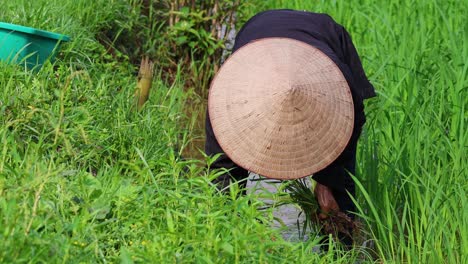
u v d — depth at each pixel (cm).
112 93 744
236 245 447
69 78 541
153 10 1047
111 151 623
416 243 621
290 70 477
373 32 970
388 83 796
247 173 557
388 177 638
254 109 474
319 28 552
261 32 541
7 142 535
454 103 714
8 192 457
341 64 516
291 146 476
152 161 576
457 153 634
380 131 697
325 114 478
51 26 838
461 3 1002
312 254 531
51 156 516
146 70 805
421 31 898
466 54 809
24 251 413
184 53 1068
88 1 979
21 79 658
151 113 755
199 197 504
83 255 433
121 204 495
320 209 583
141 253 438
